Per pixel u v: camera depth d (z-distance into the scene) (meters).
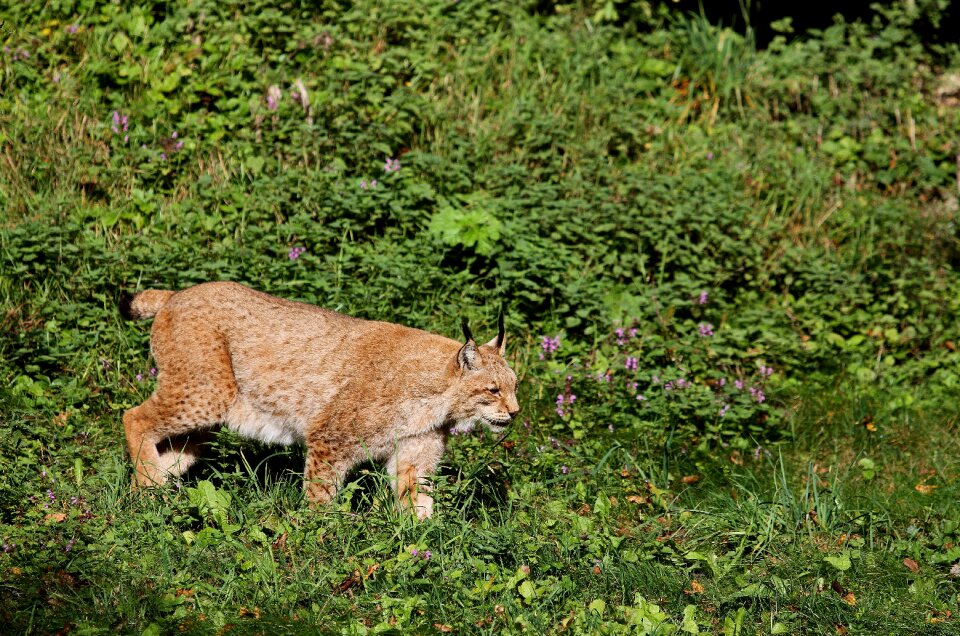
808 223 15.01
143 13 15.36
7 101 13.80
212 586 7.59
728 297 13.59
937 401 12.62
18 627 6.84
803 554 9.32
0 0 15.32
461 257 12.86
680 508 9.83
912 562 9.44
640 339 12.20
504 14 17.19
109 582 7.44
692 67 17.36
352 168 13.79
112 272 11.38
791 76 17.42
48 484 8.66
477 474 9.42
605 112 15.70
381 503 8.76
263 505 8.59
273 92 14.34
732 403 11.67
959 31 19.09
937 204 16.03
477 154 14.28
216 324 9.02
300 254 12.03
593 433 10.91
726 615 8.23
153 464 9.04
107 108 14.05
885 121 16.94
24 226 11.76
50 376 10.46
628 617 7.79
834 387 12.66
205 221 12.59
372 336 9.14
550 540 8.91
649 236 13.45
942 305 14.01
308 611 7.49
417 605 7.61
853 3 19.20
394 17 16.06
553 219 13.34
